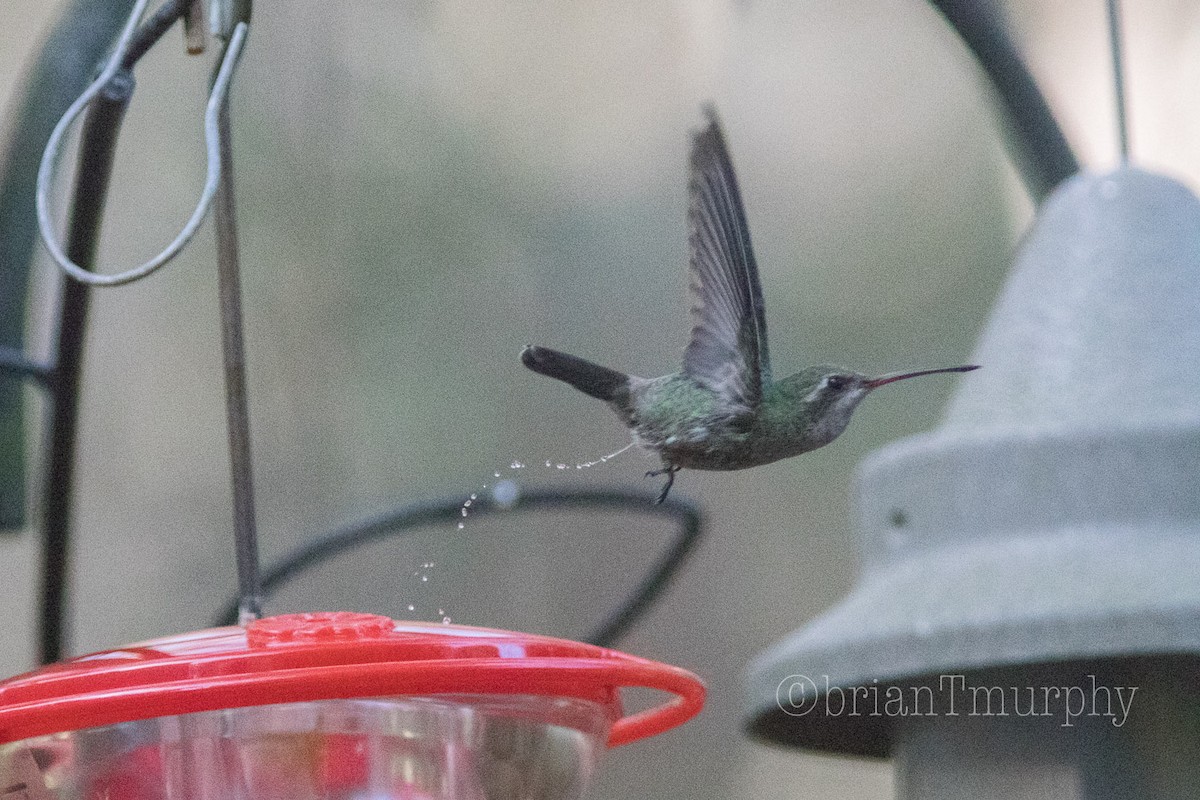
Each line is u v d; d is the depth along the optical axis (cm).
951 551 430
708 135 439
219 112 368
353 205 1202
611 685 381
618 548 1265
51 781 356
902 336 1292
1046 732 429
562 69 1289
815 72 1355
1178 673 424
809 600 1276
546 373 477
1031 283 458
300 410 1173
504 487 625
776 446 460
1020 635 393
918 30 1340
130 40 390
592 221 1268
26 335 533
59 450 513
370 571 1173
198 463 1148
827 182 1336
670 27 1317
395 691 348
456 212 1235
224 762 350
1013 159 548
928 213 1317
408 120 1228
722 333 467
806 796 1223
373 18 1226
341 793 351
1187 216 457
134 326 1150
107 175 442
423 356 1207
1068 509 418
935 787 441
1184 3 1149
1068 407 429
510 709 368
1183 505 414
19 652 1045
